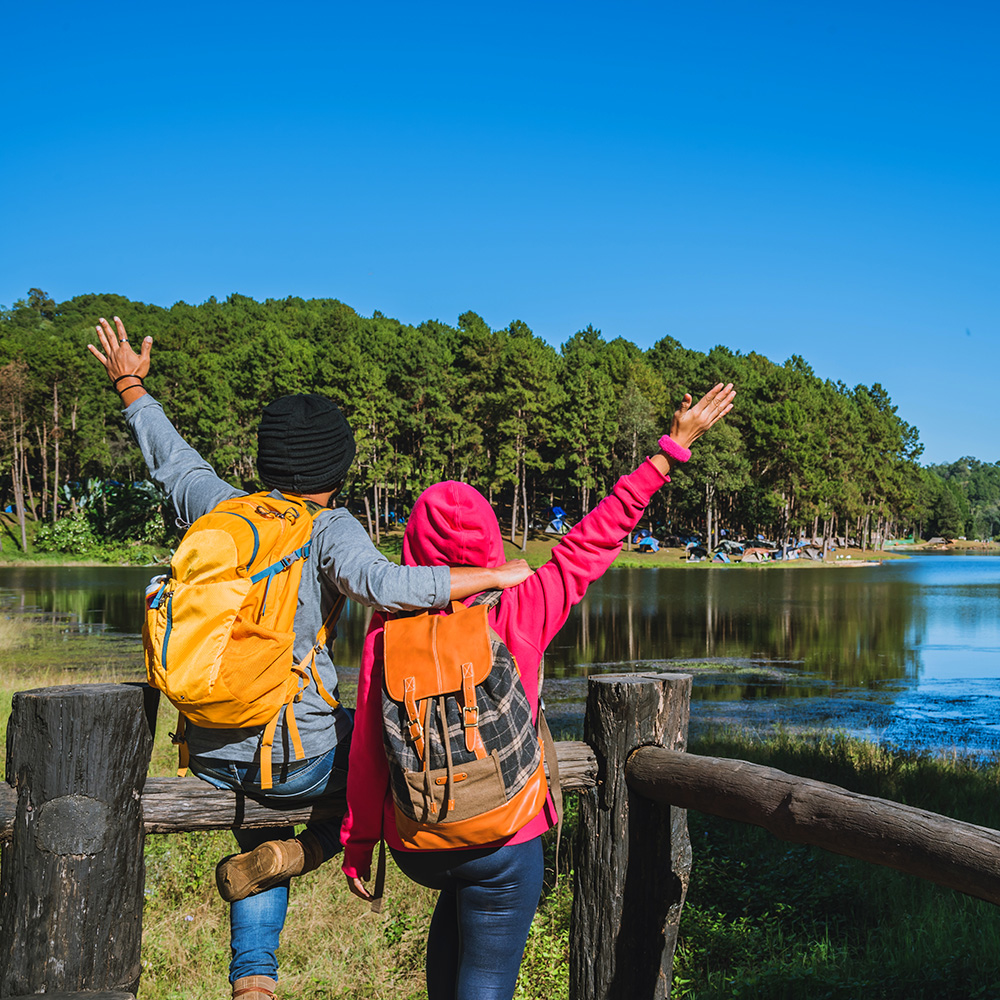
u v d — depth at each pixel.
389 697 1.71
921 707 16.05
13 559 65.56
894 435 118.50
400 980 3.64
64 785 1.80
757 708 15.83
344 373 76.44
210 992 3.47
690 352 123.81
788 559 84.38
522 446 78.75
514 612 1.86
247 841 2.10
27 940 1.79
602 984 2.38
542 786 1.77
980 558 108.69
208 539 1.65
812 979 3.86
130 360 2.39
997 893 1.54
